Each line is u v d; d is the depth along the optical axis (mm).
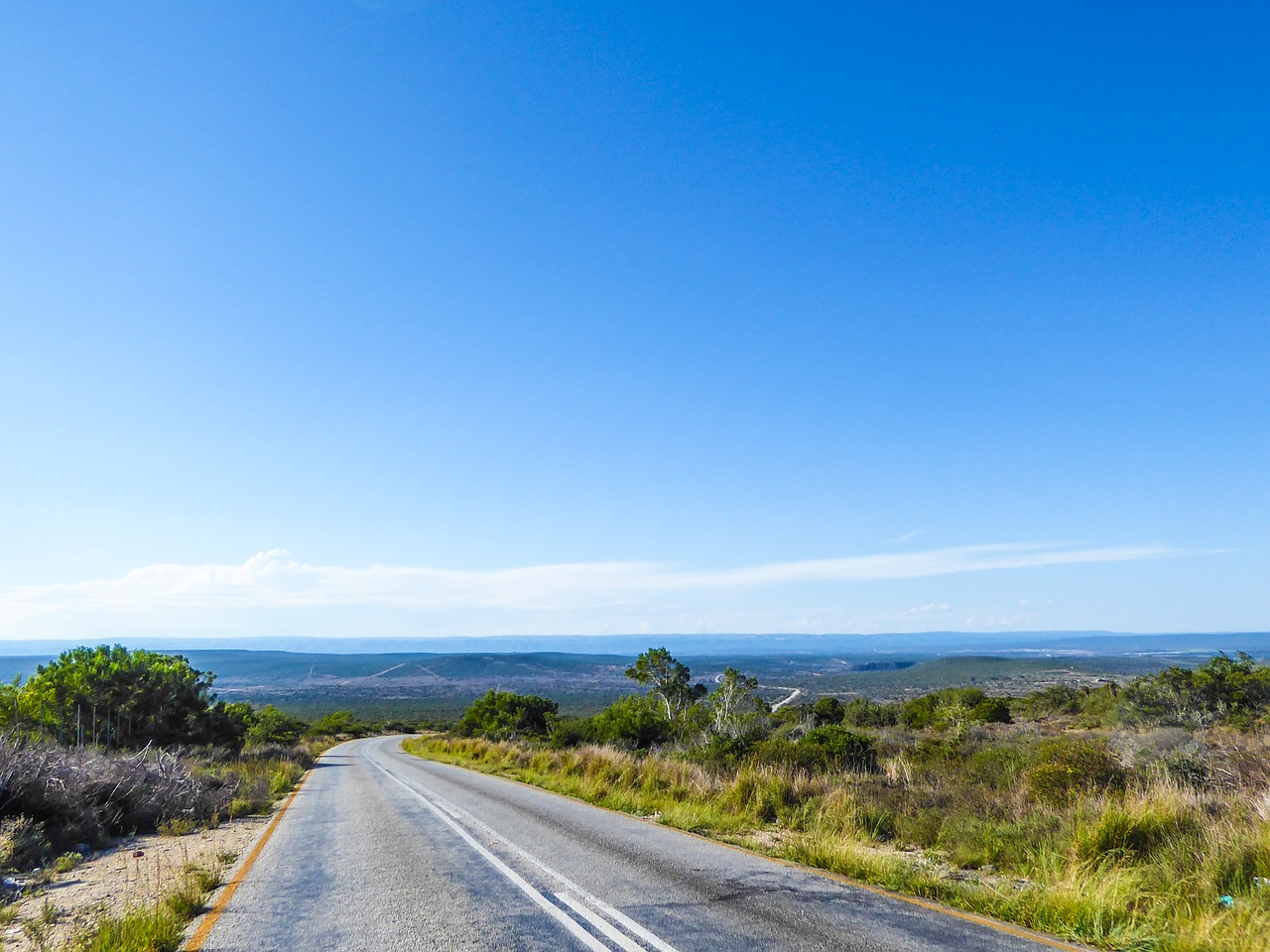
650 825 12438
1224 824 8133
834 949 5719
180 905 7258
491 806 15539
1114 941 5801
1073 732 27125
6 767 11180
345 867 9430
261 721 60719
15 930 6836
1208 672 26969
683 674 44250
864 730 41094
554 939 6160
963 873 8547
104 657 31234
